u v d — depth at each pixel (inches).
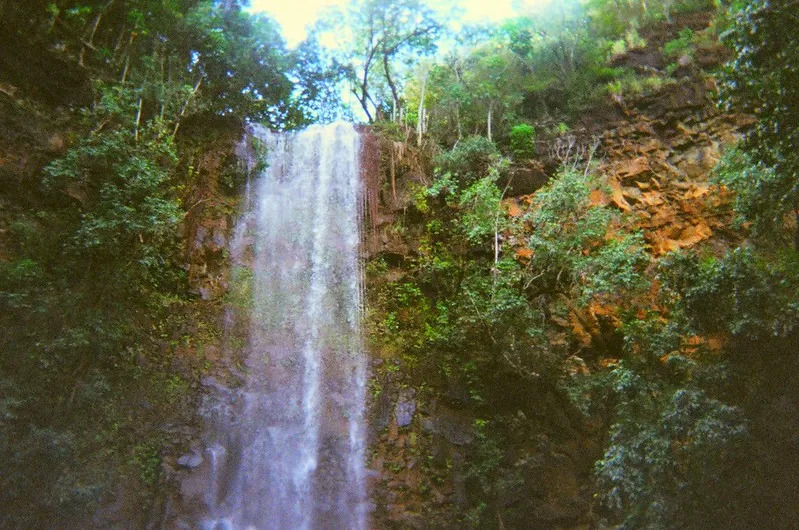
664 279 404.8
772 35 342.3
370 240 629.0
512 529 445.4
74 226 445.1
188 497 406.3
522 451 487.2
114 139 466.0
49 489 340.2
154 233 481.7
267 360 528.7
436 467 473.1
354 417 504.4
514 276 553.9
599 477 390.9
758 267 386.6
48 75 509.0
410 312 586.6
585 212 576.7
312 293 600.4
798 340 354.3
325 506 447.2
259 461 453.1
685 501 333.7
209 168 613.6
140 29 601.0
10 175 452.1
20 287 392.8
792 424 340.2
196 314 531.2
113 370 446.6
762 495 327.0
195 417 457.1
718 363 366.3
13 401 339.3
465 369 526.6
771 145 366.9
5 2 490.3
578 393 472.7
